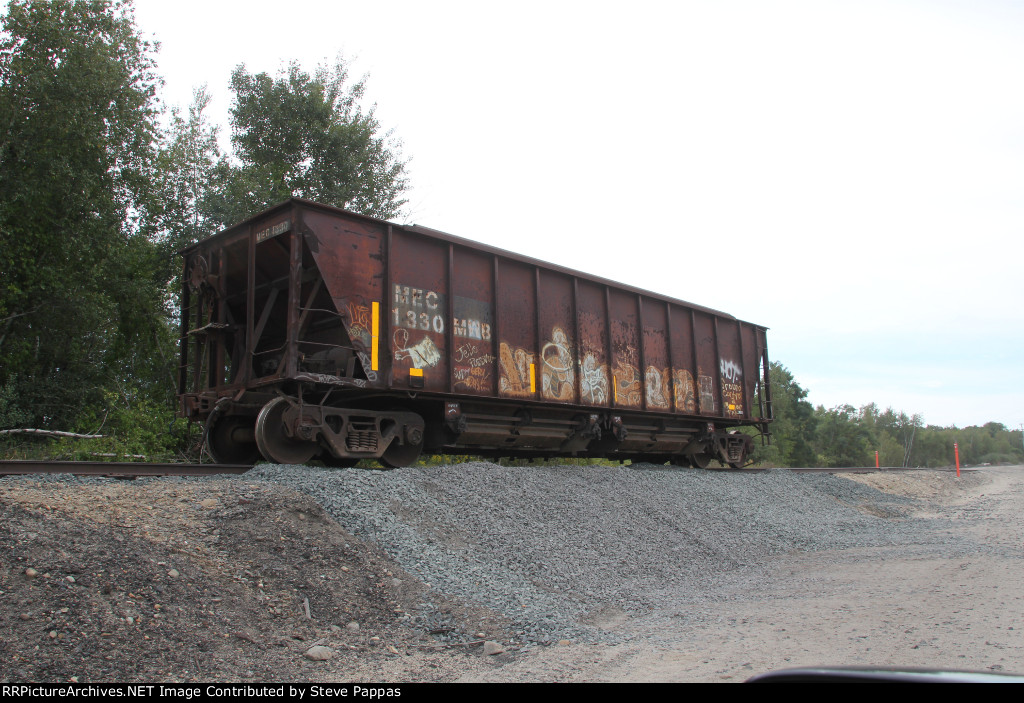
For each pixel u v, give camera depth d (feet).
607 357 46.21
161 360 69.26
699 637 19.53
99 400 64.23
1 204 56.13
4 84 58.90
